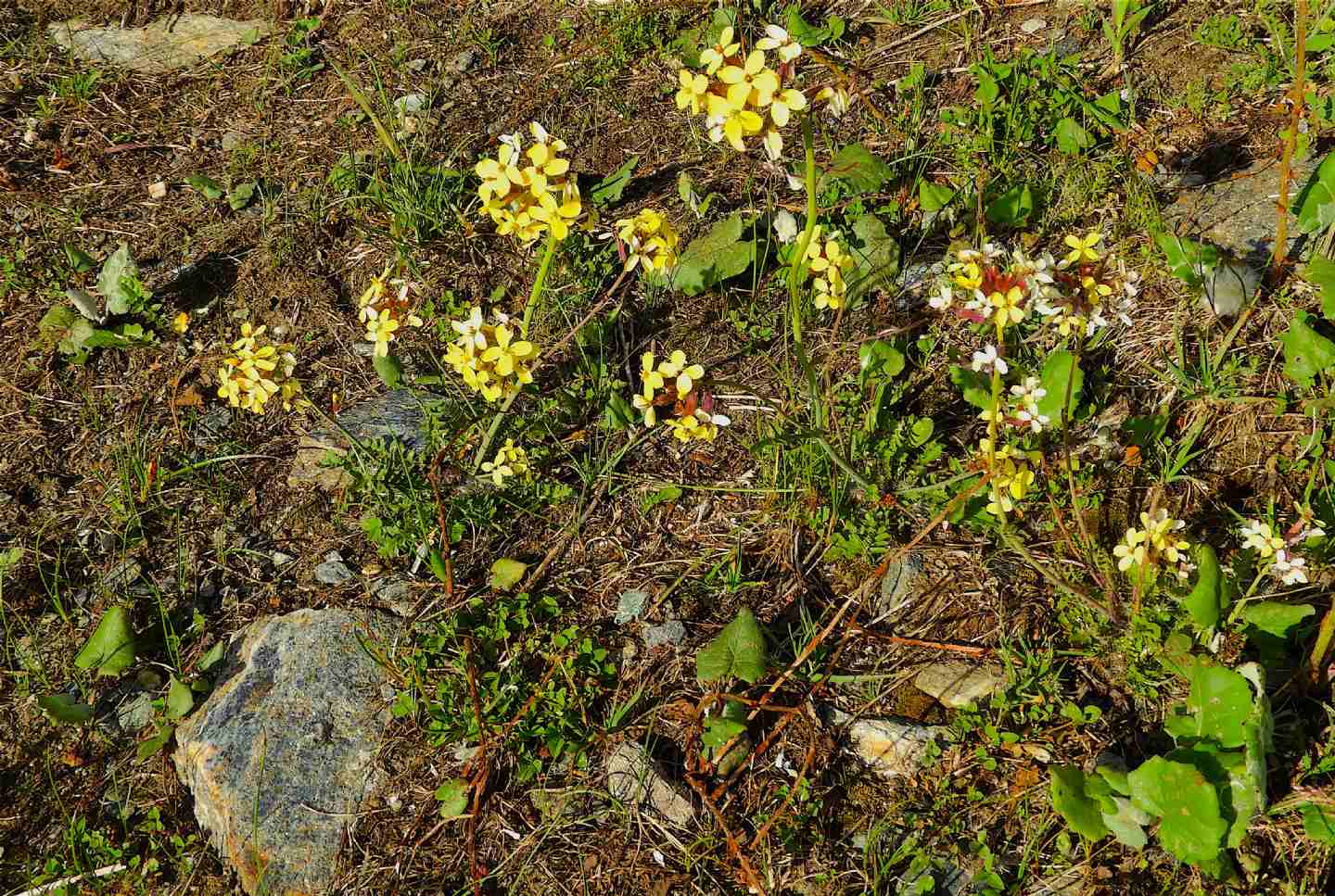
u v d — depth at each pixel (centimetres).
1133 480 90
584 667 87
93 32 132
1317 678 81
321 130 119
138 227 113
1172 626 84
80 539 95
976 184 104
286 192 114
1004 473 84
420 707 86
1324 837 75
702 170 111
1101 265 81
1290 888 76
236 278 108
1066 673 84
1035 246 101
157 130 121
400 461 96
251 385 90
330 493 96
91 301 105
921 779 81
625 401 96
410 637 88
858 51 118
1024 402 85
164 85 125
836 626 87
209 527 95
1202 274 92
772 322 100
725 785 82
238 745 85
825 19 122
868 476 91
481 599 90
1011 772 81
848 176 103
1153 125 107
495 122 118
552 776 84
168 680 90
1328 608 83
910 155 107
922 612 87
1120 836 77
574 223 91
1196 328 95
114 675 90
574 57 123
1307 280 90
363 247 109
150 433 100
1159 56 111
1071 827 77
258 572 93
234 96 124
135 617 92
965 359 95
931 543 89
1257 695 78
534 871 81
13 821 85
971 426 93
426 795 83
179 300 108
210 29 131
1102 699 83
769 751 83
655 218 89
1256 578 81
